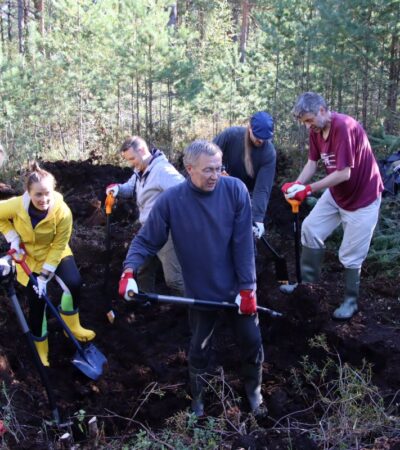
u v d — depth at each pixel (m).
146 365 4.36
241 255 3.31
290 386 3.99
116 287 5.32
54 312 3.97
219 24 17.31
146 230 3.31
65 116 10.74
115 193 4.74
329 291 4.73
